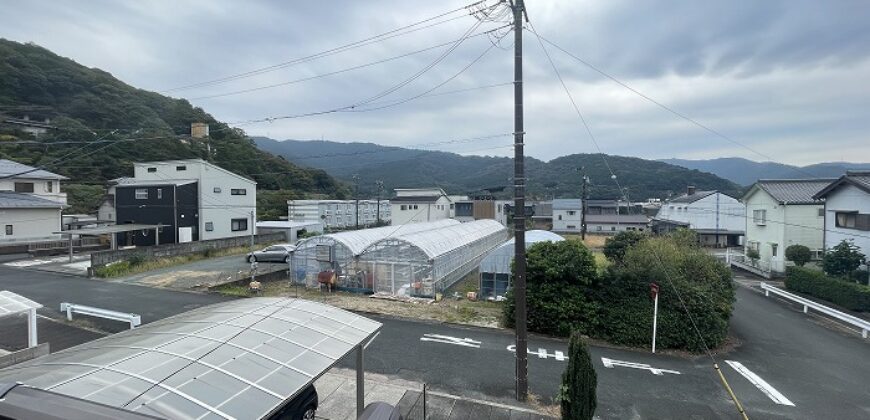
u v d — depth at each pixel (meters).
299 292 18.97
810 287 21.36
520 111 8.93
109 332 12.84
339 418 7.96
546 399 9.13
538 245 14.45
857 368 11.41
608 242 25.28
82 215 40.59
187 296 17.36
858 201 21.47
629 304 13.05
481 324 14.27
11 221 28.36
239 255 30.11
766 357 12.20
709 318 12.48
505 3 8.97
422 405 8.66
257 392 4.51
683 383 10.16
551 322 13.61
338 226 52.47
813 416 8.70
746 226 31.72
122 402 3.74
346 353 6.09
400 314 15.37
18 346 11.47
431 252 18.91
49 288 18.58
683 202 46.19
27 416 2.56
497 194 65.88
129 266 22.53
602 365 11.17
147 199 31.64
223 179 34.50
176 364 4.65
